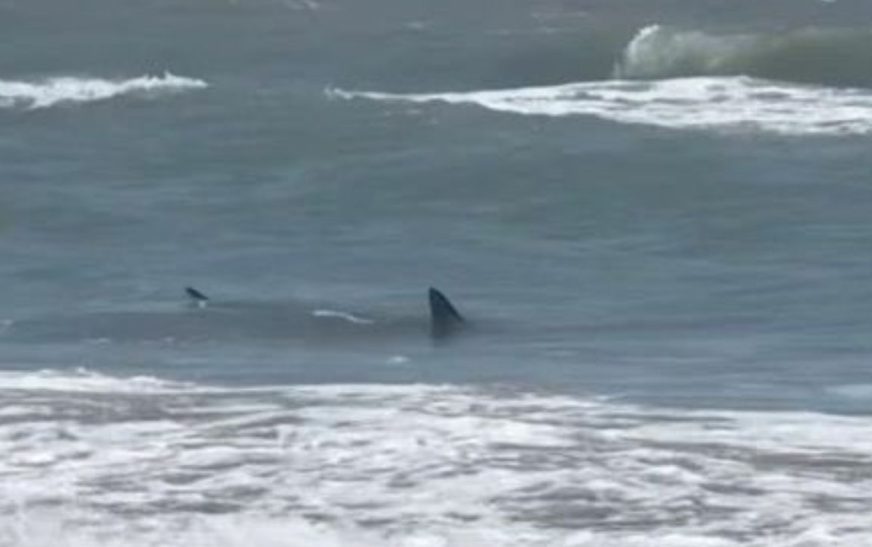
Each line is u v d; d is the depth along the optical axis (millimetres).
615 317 74125
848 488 37625
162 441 41188
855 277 81062
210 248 90812
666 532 35062
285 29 154375
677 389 55281
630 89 132375
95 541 35062
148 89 132375
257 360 63875
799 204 96375
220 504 36781
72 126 121812
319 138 114562
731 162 105000
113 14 158375
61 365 62812
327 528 35438
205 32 153750
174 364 62938
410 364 62812
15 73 143875
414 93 137000
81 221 96562
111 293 80625
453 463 39000
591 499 36781
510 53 145125
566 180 102625
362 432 41562
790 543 34500
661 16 156000
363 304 76625
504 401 46000
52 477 38594
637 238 91625
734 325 71750
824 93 130375
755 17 157125
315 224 95750
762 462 39594
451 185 102938
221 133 117562
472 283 82562
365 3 159750
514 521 35656
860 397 53094
